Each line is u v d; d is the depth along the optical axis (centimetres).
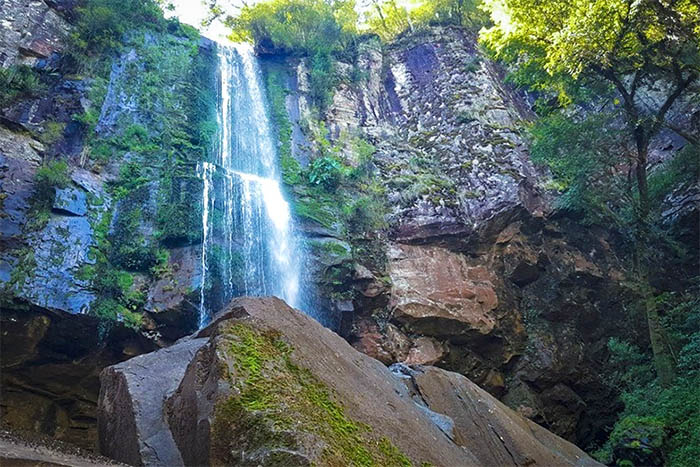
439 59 2170
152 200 1343
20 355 1054
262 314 382
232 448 264
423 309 1414
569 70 1223
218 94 1888
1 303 1001
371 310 1427
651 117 1242
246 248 1377
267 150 1845
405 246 1575
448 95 2019
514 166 1703
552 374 1470
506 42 1423
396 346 1376
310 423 282
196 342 464
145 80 1688
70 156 1355
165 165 1461
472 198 1662
